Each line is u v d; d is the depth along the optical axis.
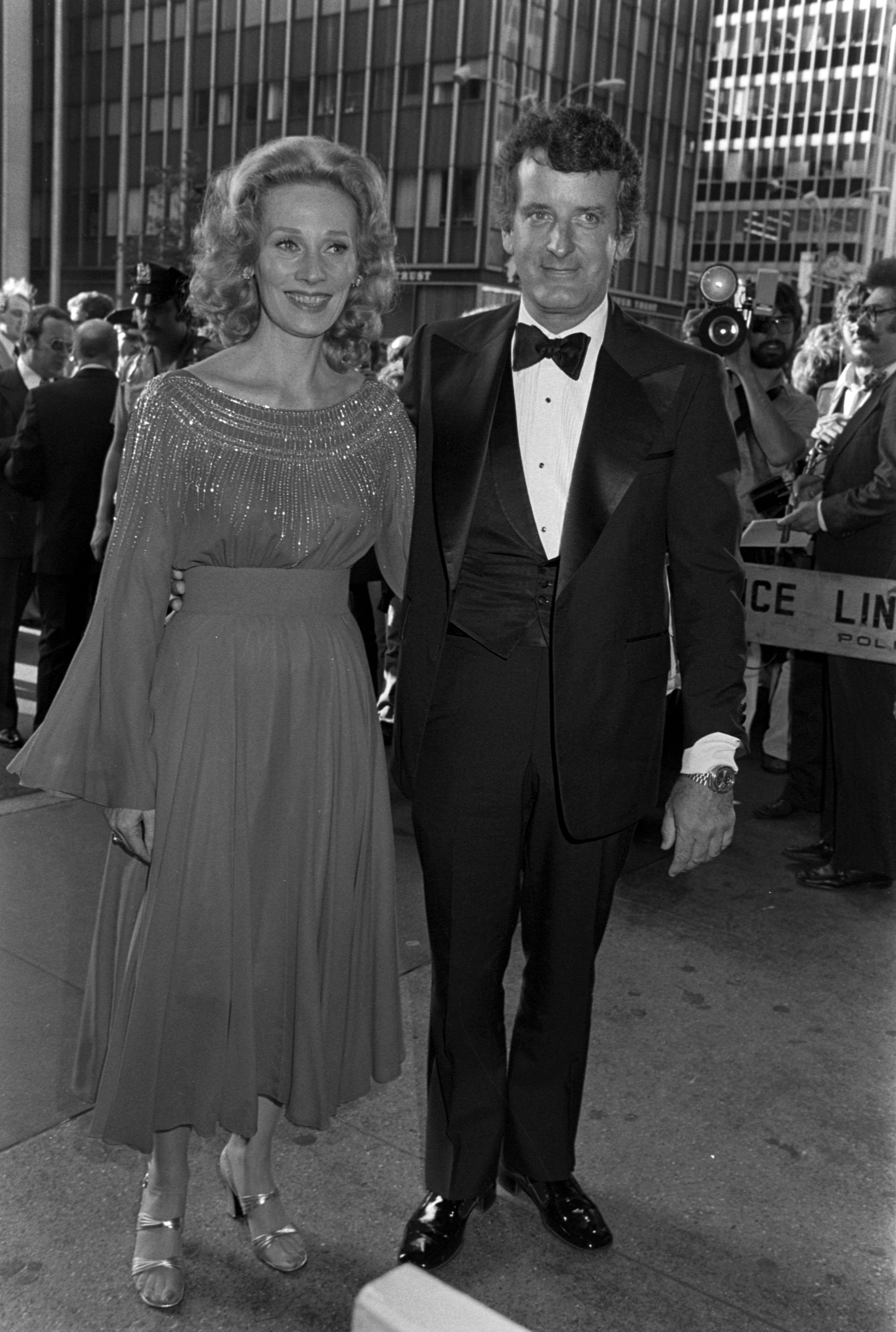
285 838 1.76
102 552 4.29
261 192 1.66
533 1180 1.97
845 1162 2.22
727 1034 2.68
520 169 1.66
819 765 4.06
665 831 1.82
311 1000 1.81
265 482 1.67
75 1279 1.83
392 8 29.84
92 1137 1.96
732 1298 1.86
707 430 1.71
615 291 32.94
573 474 1.68
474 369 1.77
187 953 1.74
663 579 1.79
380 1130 2.27
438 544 1.76
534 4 29.39
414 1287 0.55
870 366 3.48
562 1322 1.80
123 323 5.55
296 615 1.75
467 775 1.77
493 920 1.84
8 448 4.53
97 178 32.44
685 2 33.78
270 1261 1.87
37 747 1.71
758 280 3.96
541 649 1.73
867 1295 1.88
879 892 3.55
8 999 2.64
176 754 1.71
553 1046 1.91
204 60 32.09
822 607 3.40
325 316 1.68
